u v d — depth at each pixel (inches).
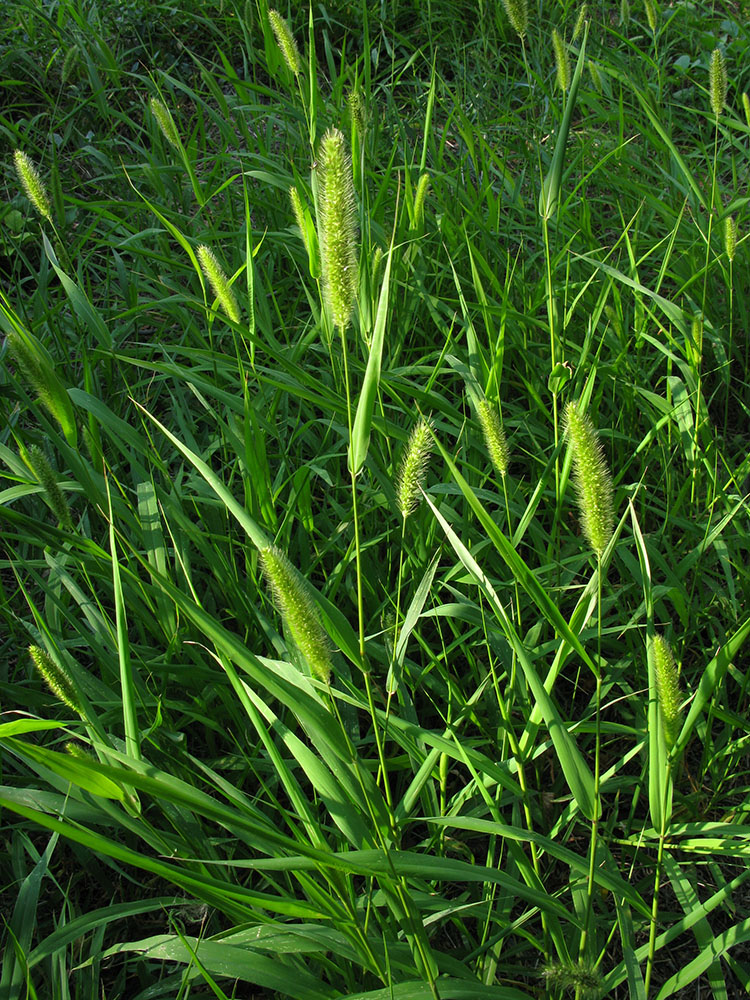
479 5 52.4
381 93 53.5
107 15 55.8
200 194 31.9
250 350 24.6
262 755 23.6
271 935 17.4
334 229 14.9
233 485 30.5
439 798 23.2
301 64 30.5
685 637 25.2
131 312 31.8
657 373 34.9
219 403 33.7
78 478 20.7
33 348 19.0
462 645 23.4
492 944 18.3
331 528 28.1
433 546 25.1
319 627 14.2
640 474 31.0
